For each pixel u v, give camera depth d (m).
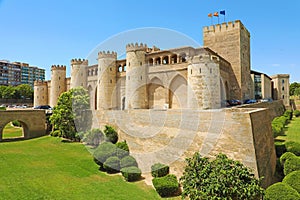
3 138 39.06
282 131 30.50
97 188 15.52
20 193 15.36
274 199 10.18
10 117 37.53
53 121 34.22
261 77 60.53
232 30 47.03
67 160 22.88
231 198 9.80
